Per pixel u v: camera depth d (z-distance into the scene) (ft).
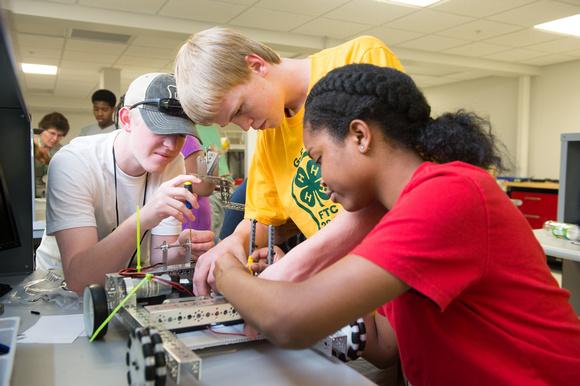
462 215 2.00
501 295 2.20
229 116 3.39
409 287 2.00
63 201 4.20
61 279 4.54
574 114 23.12
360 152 2.26
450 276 1.99
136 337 2.15
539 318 2.26
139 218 3.66
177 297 3.35
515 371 2.24
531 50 20.77
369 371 4.02
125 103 4.36
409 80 2.37
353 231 2.85
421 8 15.28
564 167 7.36
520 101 25.07
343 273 2.00
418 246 1.96
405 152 2.31
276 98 3.57
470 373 2.30
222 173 8.82
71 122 39.04
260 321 2.14
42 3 14.67
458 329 2.27
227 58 3.25
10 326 2.72
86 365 2.56
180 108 4.12
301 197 4.26
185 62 3.38
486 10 15.37
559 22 16.66
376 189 2.35
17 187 4.87
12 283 4.50
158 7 15.21
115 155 4.53
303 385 2.33
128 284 3.16
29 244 4.96
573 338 2.36
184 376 2.39
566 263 7.75
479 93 27.71
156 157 4.27
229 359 2.62
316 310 2.00
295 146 4.16
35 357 2.67
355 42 3.83
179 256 4.39
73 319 3.32
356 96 2.24
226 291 2.39
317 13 15.80
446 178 2.08
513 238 2.18
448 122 2.32
